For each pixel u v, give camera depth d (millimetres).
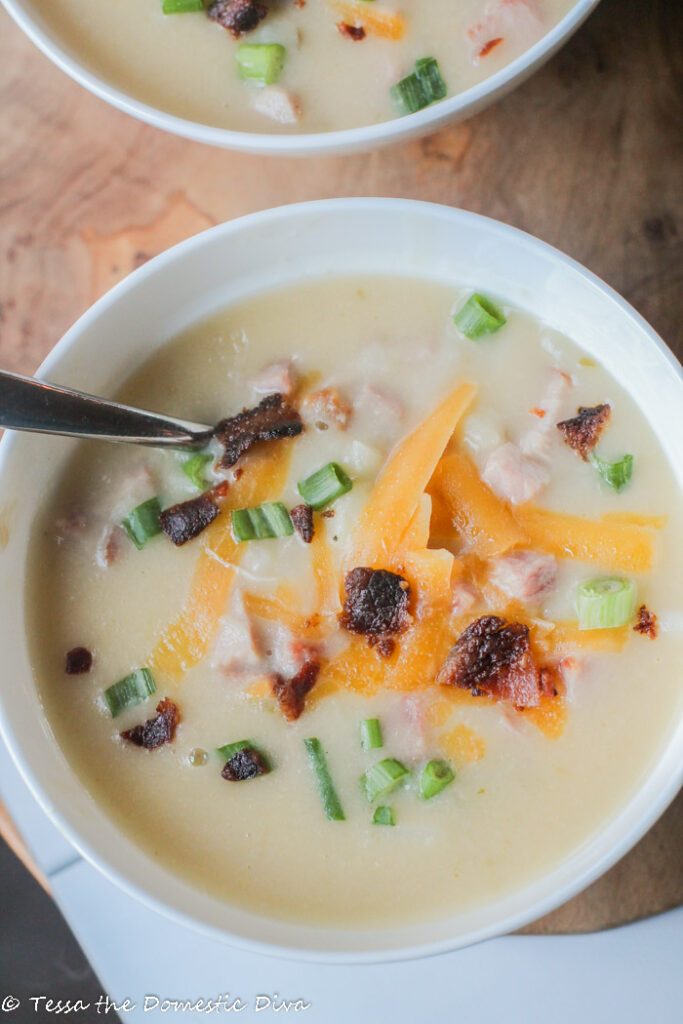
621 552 398
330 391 409
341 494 401
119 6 436
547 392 407
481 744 396
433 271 411
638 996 419
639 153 432
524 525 401
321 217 401
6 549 402
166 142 443
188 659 403
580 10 398
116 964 433
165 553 407
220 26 431
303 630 398
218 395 414
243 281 414
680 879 417
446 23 428
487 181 436
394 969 428
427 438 401
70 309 444
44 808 390
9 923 510
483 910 391
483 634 391
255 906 396
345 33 429
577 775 395
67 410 382
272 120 431
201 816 400
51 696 406
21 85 448
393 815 396
